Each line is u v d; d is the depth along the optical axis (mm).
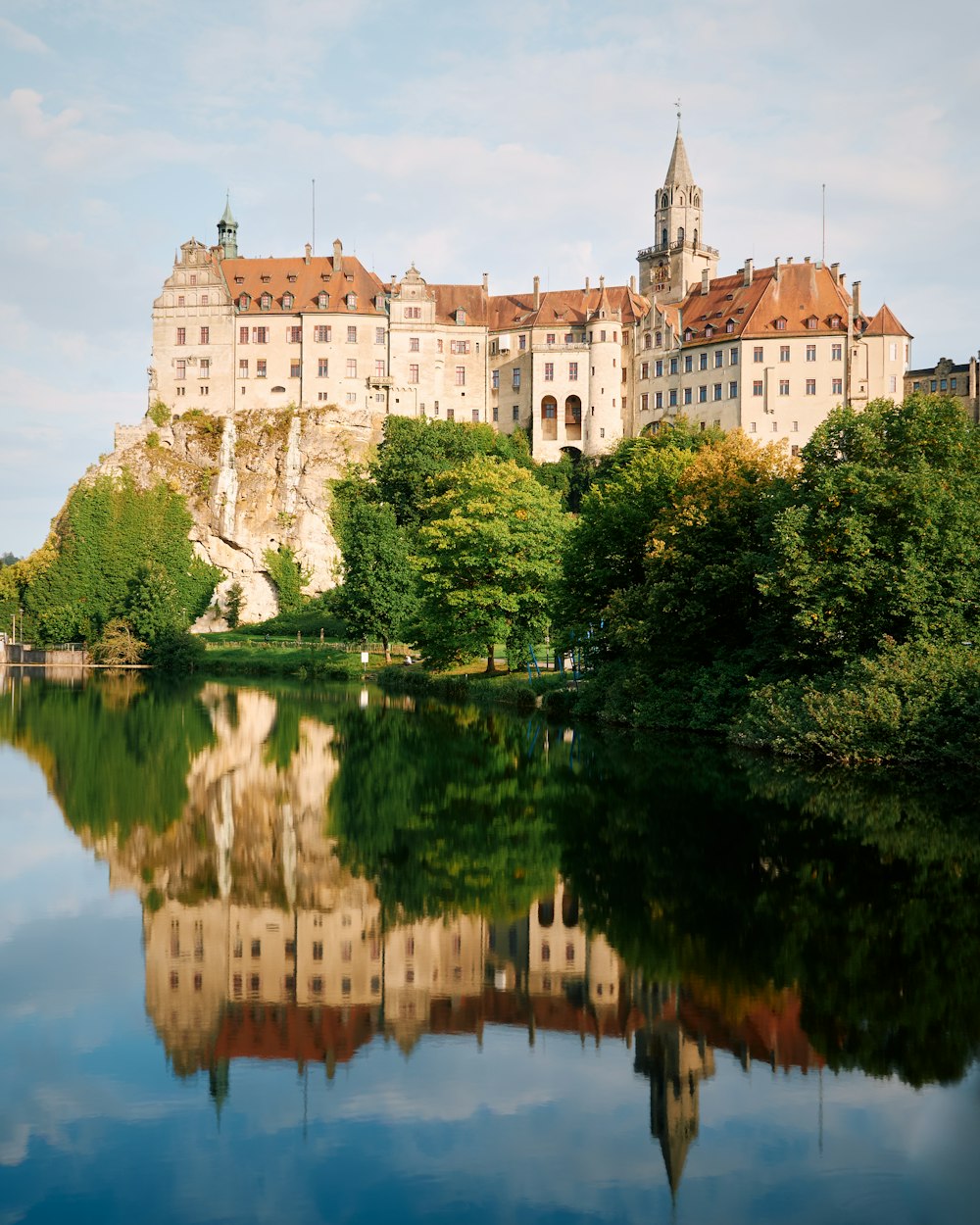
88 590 137750
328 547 151125
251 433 155750
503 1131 13719
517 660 77438
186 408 160500
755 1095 14375
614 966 19062
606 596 60688
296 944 20766
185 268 160875
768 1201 12055
